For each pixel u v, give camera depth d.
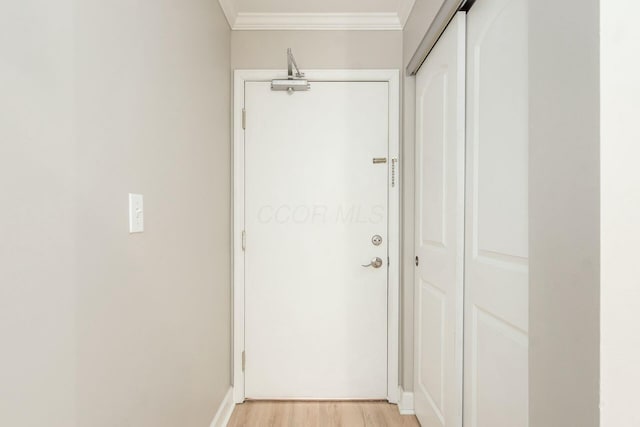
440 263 1.52
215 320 1.70
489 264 1.15
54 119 0.63
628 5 0.61
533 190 0.78
